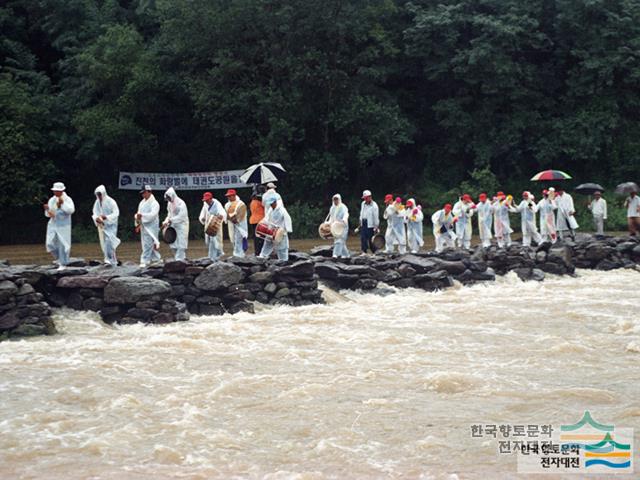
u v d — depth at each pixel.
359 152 37.59
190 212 38.84
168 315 13.17
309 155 38.41
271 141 36.09
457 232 26.48
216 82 36.19
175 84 36.91
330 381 9.08
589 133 41.06
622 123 43.25
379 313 14.68
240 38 36.94
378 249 23.95
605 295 17.64
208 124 38.50
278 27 36.12
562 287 19.47
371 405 8.07
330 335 12.20
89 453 6.72
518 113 41.56
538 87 42.88
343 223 20.09
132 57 36.41
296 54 37.34
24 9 41.50
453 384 8.88
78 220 38.00
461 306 15.62
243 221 19.03
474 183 42.09
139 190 36.91
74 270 13.45
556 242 24.97
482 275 19.70
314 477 6.17
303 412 7.86
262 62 37.88
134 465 6.46
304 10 36.09
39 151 37.16
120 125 35.25
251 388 8.77
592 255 23.30
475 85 41.56
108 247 16.88
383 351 10.91
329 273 17.31
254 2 35.50
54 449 6.81
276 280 15.45
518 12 41.06
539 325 13.27
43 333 12.10
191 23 35.94
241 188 39.88
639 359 10.38
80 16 39.53
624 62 40.44
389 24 41.94
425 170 43.34
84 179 39.47
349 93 38.25
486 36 39.72
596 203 29.34
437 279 18.41
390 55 41.16
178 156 40.78
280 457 6.65
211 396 8.44
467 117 41.12
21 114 34.78
